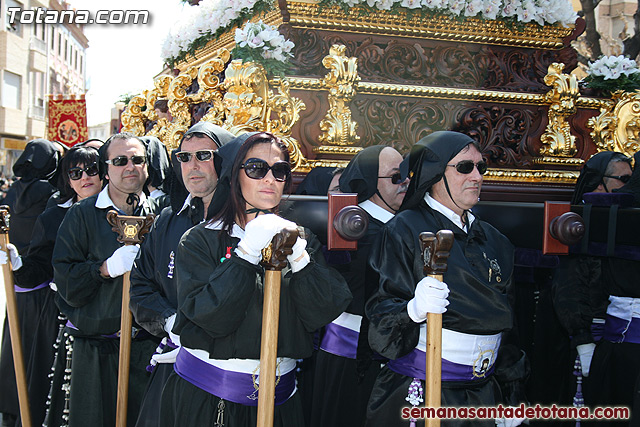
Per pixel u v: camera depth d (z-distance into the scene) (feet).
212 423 7.26
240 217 7.27
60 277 10.18
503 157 12.07
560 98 12.10
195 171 8.86
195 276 7.17
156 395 8.68
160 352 9.00
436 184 8.11
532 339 12.91
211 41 14.33
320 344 10.08
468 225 8.25
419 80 11.76
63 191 13.09
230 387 7.29
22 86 110.11
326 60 10.83
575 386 11.69
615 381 10.53
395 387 8.11
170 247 8.96
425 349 7.91
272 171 7.11
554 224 8.21
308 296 6.97
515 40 12.26
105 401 10.81
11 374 14.40
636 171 10.63
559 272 10.95
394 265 7.93
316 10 11.00
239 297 6.58
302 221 8.38
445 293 6.97
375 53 11.55
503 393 8.73
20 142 108.47
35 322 14.28
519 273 12.36
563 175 12.01
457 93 11.51
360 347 8.69
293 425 7.63
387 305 7.73
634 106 12.92
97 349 10.80
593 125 12.89
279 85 10.77
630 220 9.53
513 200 11.78
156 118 16.88
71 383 10.82
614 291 10.50
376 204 9.94
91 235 10.61
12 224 15.52
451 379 7.84
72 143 28.40
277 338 6.89
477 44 12.16
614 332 10.53
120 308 10.36
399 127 11.45
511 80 12.44
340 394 9.75
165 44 15.58
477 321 7.74
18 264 11.33
